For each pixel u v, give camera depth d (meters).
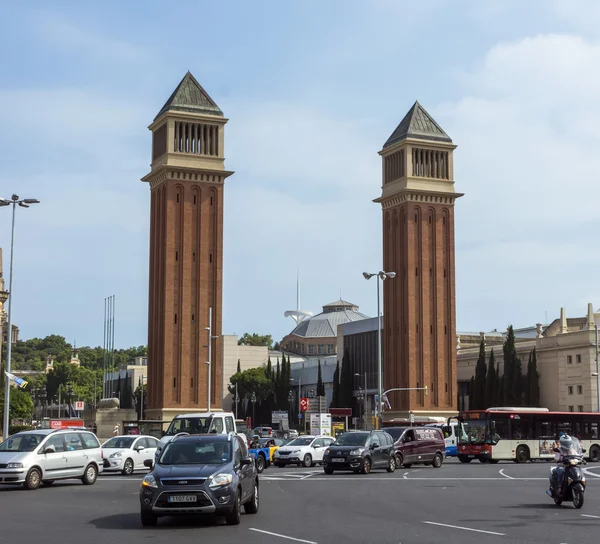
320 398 157.00
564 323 143.00
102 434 108.81
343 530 24.61
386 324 144.62
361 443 55.75
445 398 139.00
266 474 55.34
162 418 118.94
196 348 122.38
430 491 39.97
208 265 124.81
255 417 196.12
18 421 130.00
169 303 121.75
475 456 73.88
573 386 133.25
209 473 25.12
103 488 41.72
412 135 143.25
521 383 138.88
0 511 30.38
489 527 25.61
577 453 32.12
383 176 148.25
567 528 25.48
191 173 125.50
